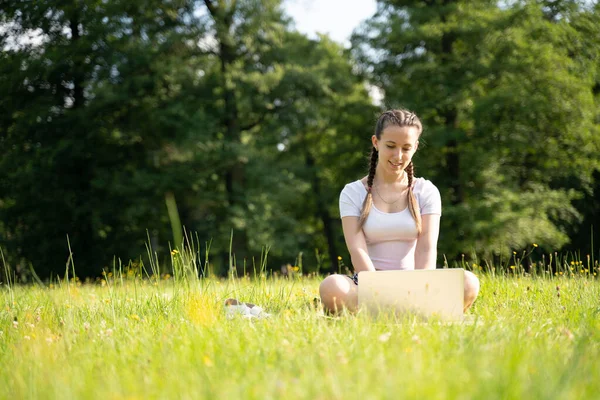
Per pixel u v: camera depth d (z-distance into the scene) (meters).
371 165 3.99
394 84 18.20
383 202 3.92
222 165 18.30
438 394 1.57
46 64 17.61
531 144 17.27
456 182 17.69
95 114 17.94
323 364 2.00
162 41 18.09
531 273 5.33
